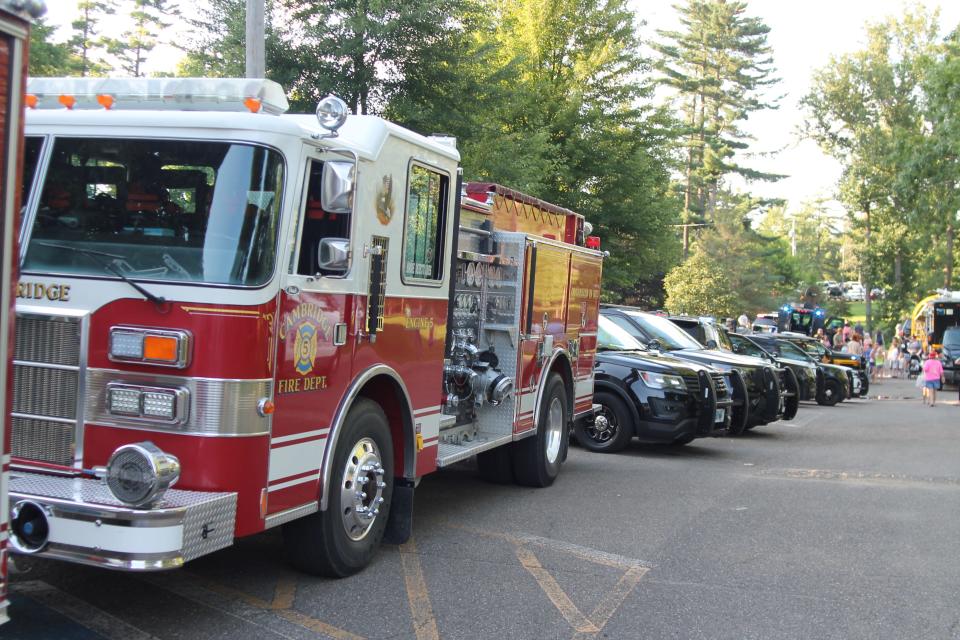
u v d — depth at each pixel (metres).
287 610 5.10
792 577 6.29
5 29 3.35
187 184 4.73
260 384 4.63
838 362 27.62
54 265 4.68
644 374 11.79
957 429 17.47
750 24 62.50
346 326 5.44
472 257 7.72
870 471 11.37
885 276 55.19
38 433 4.65
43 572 5.50
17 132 3.44
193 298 4.50
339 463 5.50
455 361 7.75
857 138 50.16
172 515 4.12
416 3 13.86
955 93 27.11
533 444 8.95
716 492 9.43
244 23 13.82
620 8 24.58
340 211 4.89
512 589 5.75
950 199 28.33
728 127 63.19
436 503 8.27
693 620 5.32
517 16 23.88
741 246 52.62
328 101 4.92
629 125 24.27
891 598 5.88
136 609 4.96
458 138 15.27
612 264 24.98
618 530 7.50
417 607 5.30
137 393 4.50
